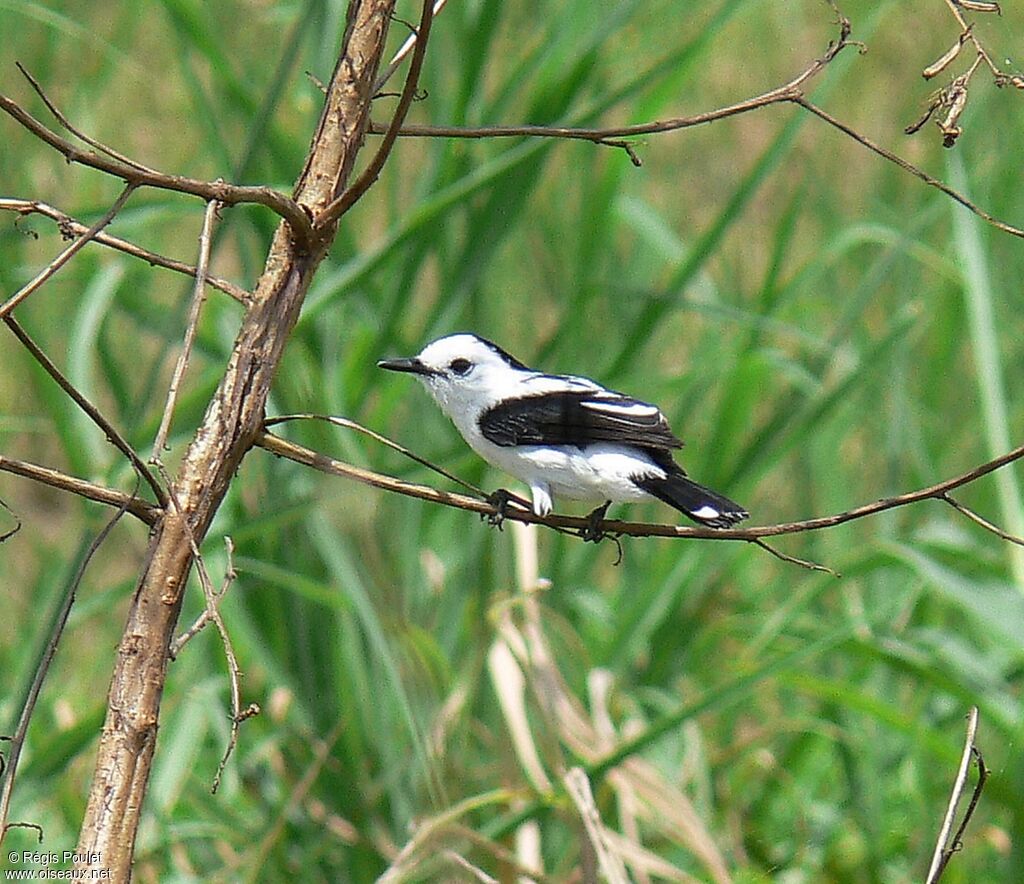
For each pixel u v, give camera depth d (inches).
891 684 465.1
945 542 423.5
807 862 426.6
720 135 731.4
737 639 506.3
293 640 417.4
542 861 394.3
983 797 376.5
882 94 733.3
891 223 589.6
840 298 607.8
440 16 439.8
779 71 746.8
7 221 524.7
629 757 385.7
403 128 223.1
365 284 433.1
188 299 333.1
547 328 510.3
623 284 493.4
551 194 495.5
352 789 401.1
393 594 388.8
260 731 425.1
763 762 437.4
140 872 383.2
